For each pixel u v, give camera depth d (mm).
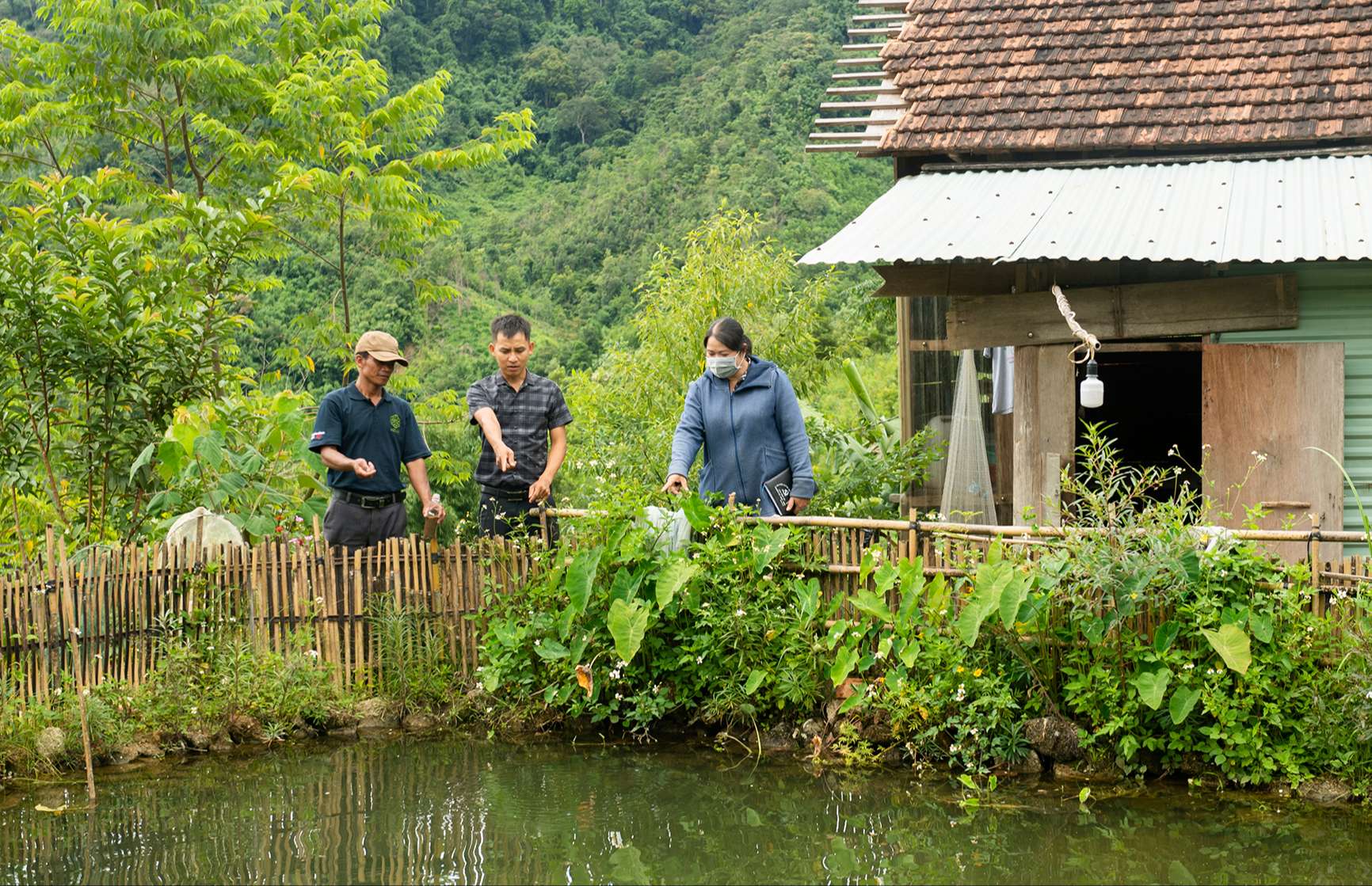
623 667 7023
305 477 9617
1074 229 8477
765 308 14211
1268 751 5836
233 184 18969
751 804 5809
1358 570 5879
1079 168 9875
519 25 60062
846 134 11375
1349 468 8414
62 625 6777
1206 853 5082
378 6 19375
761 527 6883
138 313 9750
